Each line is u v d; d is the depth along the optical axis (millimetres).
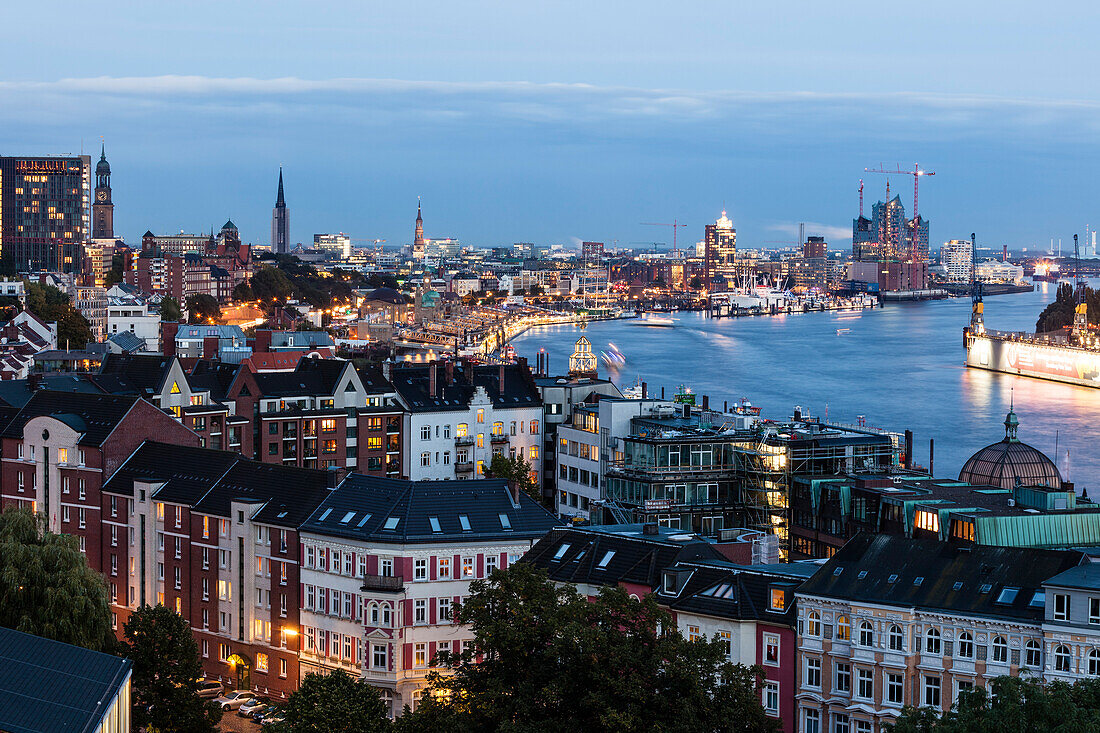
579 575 147625
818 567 139000
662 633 122625
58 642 112938
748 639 132375
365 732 124812
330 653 165250
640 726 106875
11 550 142000
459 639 161625
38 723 101438
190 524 182625
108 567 196750
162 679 139000
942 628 122875
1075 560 123000
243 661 175875
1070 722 93875
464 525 162750
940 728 98375
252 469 182375
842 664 127688
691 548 145375
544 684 114438
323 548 165125
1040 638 118125
